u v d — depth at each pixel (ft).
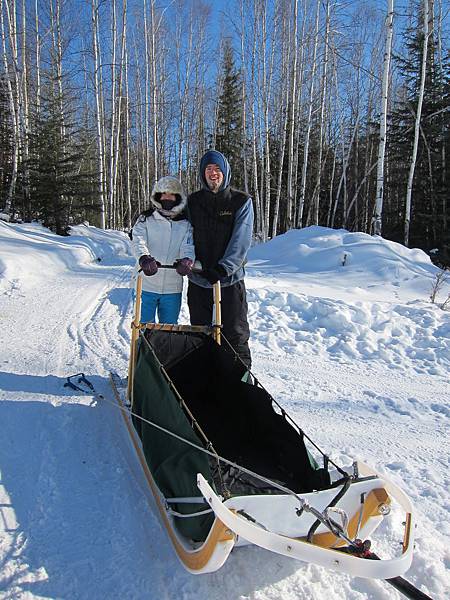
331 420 12.70
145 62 78.23
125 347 17.15
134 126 90.38
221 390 10.25
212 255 12.44
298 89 63.36
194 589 6.89
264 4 60.75
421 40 64.03
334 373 16.20
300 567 7.40
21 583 6.79
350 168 89.10
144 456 9.09
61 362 15.33
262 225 64.13
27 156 59.00
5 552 7.33
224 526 6.10
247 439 9.12
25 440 10.52
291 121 57.93
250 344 18.70
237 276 12.64
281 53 64.13
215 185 12.05
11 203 55.36
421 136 65.10
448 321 20.81
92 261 42.73
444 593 7.06
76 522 8.10
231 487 7.44
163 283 12.64
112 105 68.64
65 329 19.02
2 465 9.55
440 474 10.32
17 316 20.54
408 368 16.92
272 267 37.68
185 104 85.05
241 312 12.86
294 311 22.30
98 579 6.97
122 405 11.93
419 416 13.23
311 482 7.52
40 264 31.73
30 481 9.11
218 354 10.46
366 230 79.77
